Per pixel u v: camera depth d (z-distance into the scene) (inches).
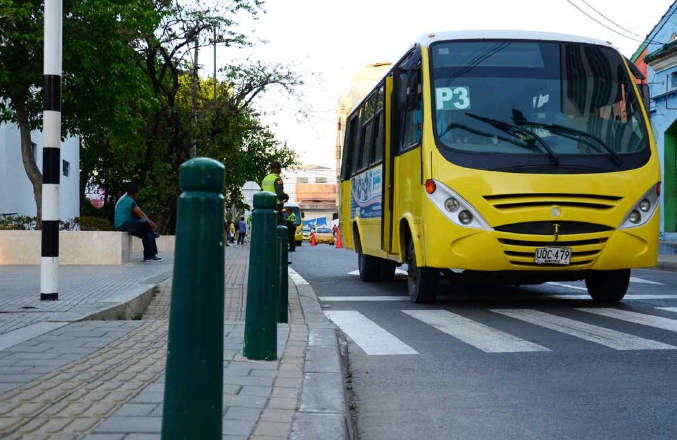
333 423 132.0
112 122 700.0
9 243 561.0
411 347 249.6
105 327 245.3
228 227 1979.6
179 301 83.8
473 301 385.1
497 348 246.1
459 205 323.3
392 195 412.2
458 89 346.6
